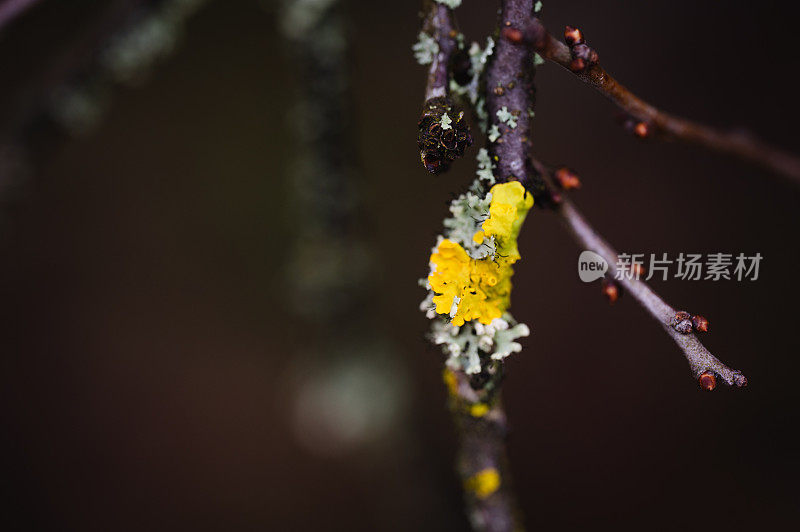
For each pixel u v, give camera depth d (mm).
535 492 1066
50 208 1233
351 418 895
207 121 1231
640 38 1046
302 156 717
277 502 1175
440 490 1046
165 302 1267
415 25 1108
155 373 1246
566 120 1085
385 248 1158
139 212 1257
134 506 1188
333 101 652
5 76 1109
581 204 1072
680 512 1006
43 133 652
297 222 857
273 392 1218
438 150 409
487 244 411
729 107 1010
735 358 989
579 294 1097
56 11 1118
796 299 976
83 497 1188
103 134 1227
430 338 432
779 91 988
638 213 1053
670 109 1027
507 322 421
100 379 1239
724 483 997
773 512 955
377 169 1153
